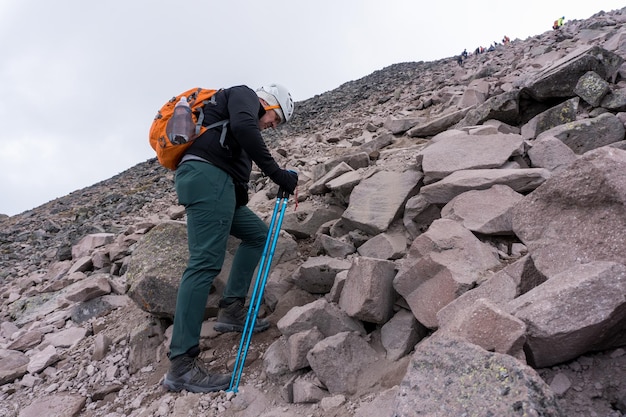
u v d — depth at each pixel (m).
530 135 5.16
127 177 22.02
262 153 3.07
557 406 1.45
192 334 3.05
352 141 9.13
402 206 4.07
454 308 2.43
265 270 3.30
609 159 2.19
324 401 2.55
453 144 4.23
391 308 3.06
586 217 2.25
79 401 3.35
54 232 14.21
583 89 5.01
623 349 1.91
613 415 1.68
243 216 3.52
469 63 16.67
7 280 9.41
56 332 4.68
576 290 1.81
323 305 3.06
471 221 3.18
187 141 3.01
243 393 2.92
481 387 1.55
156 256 3.88
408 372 1.80
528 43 15.30
